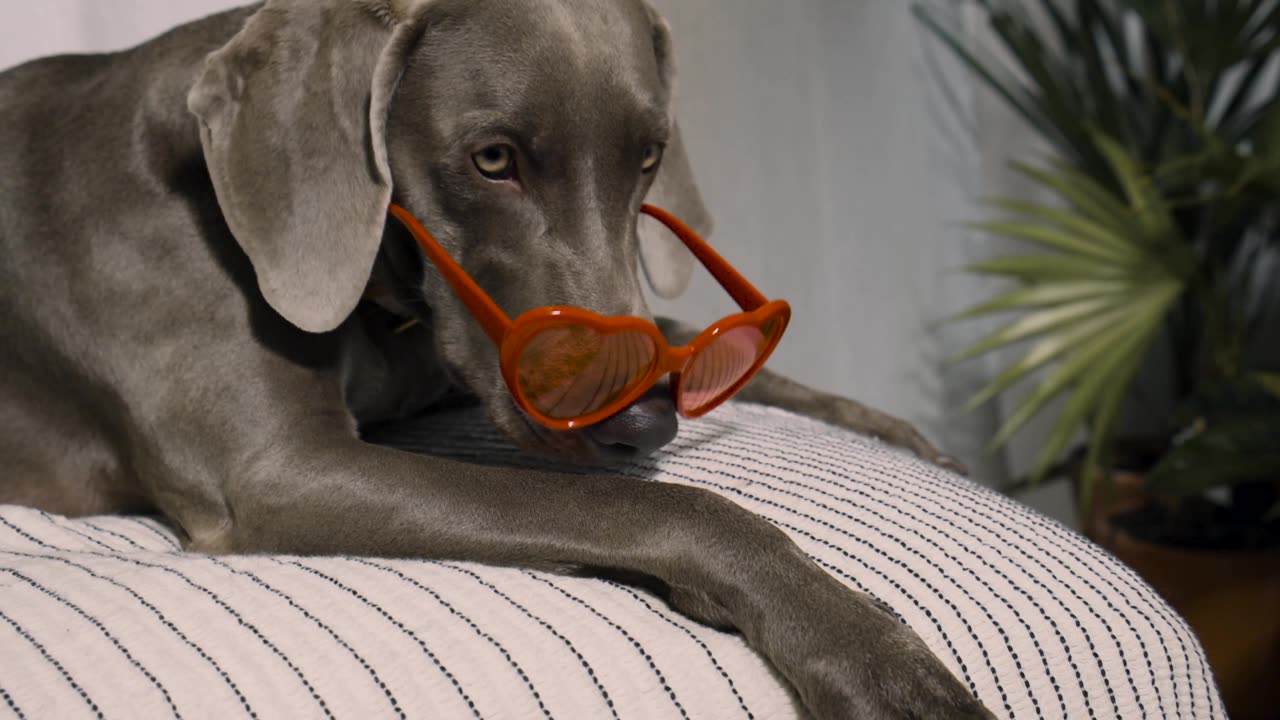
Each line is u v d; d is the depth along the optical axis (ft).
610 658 3.06
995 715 3.02
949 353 11.18
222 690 2.76
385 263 4.56
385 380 4.87
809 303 9.78
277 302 3.98
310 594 3.15
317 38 4.14
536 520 3.62
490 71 4.06
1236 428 8.59
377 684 2.84
